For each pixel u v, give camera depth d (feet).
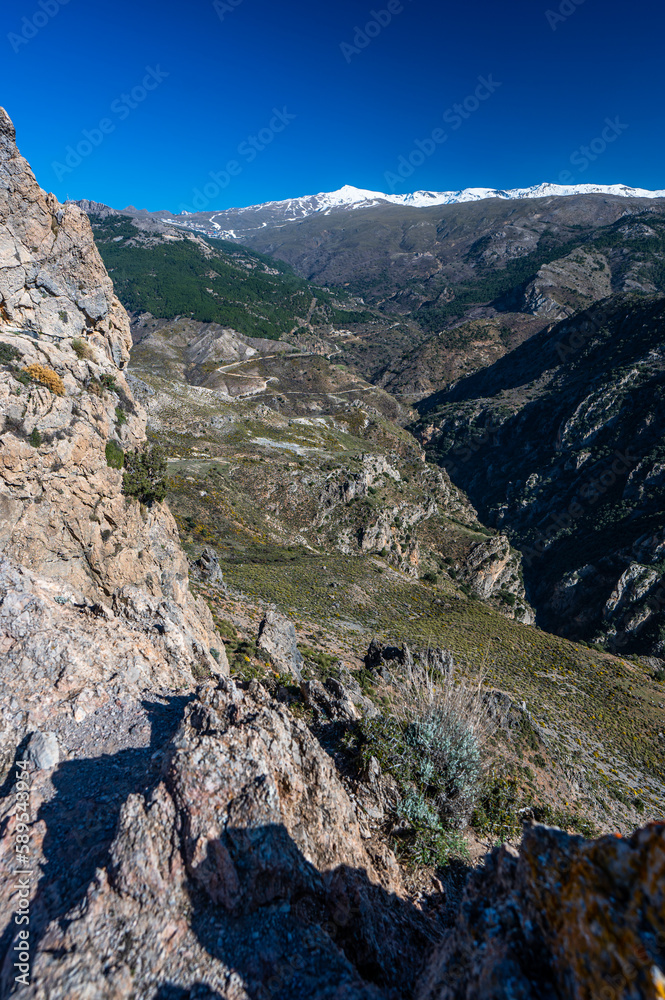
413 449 560.61
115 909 18.94
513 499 592.60
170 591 78.02
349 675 99.45
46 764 28.32
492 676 165.68
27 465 56.49
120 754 30.55
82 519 63.62
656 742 148.97
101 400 68.64
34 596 41.09
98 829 24.26
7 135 59.00
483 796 42.37
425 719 38.24
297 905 20.68
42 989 16.42
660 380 556.92
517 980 14.20
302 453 394.93
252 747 24.58
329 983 17.53
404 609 217.15
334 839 24.61
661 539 402.52
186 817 21.15
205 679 44.21
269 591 184.14
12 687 33.91
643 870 13.78
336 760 34.86
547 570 479.41
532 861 16.66
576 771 110.93
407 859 28.68
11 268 60.13
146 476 74.84
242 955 18.08
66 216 65.46
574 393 655.35
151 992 16.71
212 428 406.00
